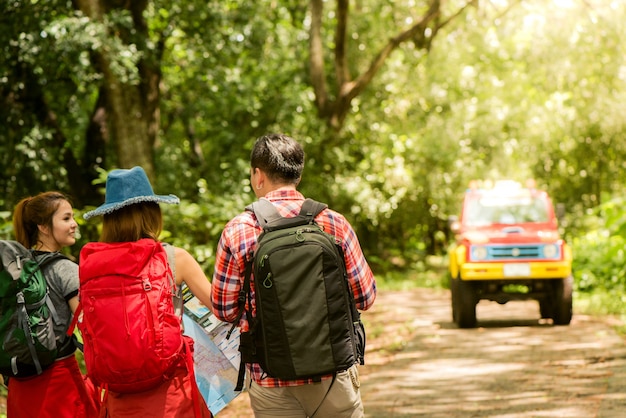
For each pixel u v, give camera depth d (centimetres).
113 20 1672
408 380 917
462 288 1327
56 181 1916
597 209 2256
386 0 2758
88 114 2417
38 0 1661
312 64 2559
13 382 428
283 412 365
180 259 388
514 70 2862
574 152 2688
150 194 392
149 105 1919
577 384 853
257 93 2473
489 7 2694
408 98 2886
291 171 374
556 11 2547
